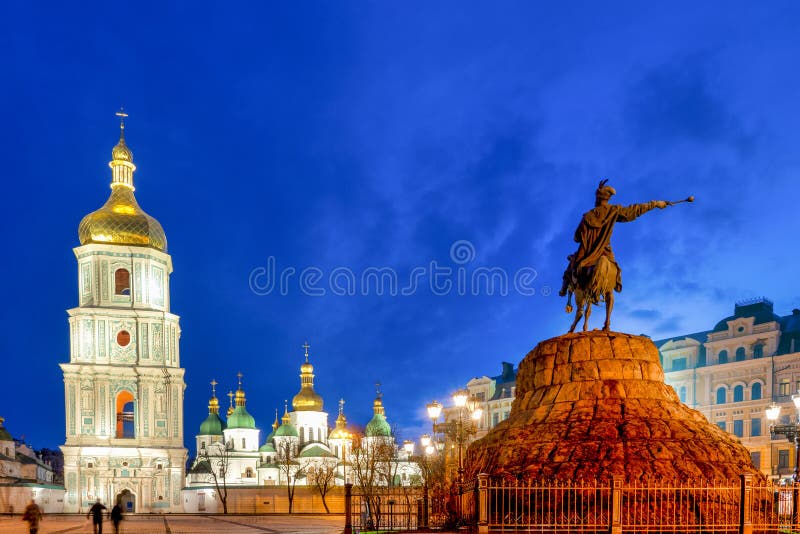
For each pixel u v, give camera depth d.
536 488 21.66
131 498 95.38
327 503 100.25
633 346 27.06
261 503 98.50
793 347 66.62
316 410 128.12
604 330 27.88
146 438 93.94
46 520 69.88
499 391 94.62
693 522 22.05
